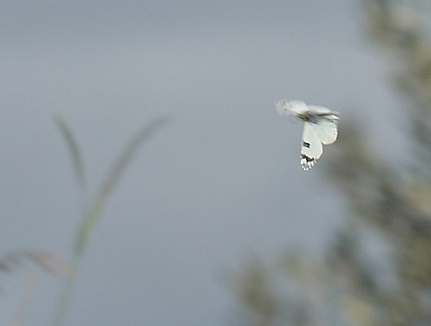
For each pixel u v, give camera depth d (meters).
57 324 4.19
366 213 14.23
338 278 14.17
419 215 14.12
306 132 5.61
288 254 14.08
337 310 13.94
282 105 5.57
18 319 4.16
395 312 13.73
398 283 14.01
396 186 14.22
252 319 13.88
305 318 13.87
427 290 13.77
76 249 4.34
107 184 4.43
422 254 13.78
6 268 4.18
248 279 13.89
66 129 4.38
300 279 14.02
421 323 13.75
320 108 5.59
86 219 4.37
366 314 13.70
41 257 4.20
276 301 13.85
